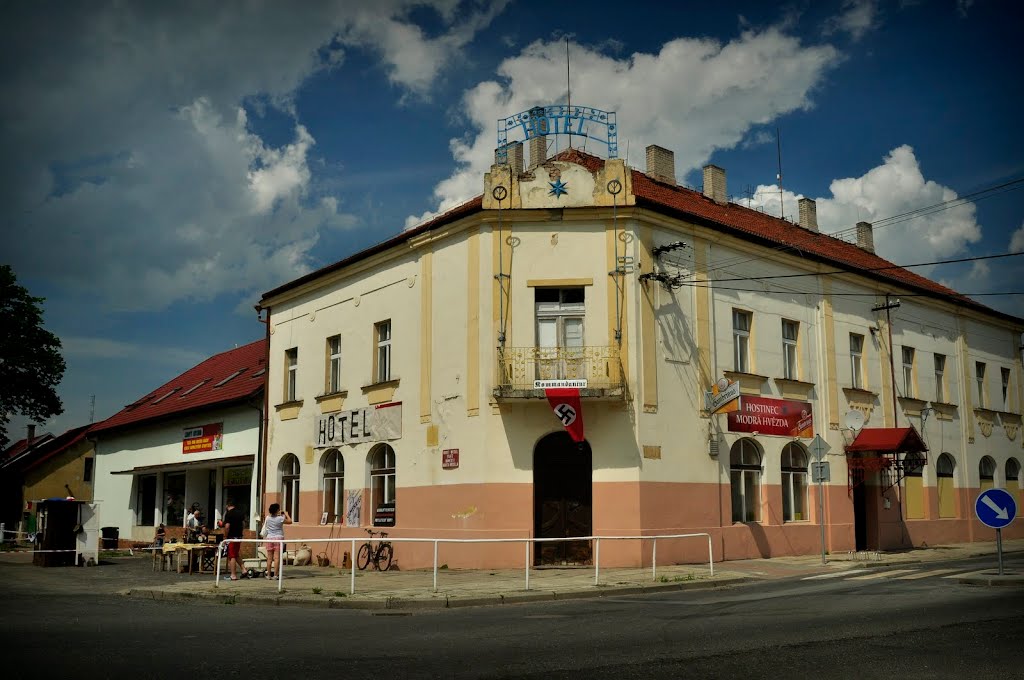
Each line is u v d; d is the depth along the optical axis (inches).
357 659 355.3
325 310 1091.3
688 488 854.5
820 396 1032.8
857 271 1106.7
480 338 847.7
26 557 1163.9
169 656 364.5
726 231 935.7
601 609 523.8
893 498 1119.6
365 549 932.0
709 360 903.1
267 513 1129.4
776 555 930.1
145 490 1476.4
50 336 1739.7
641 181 1054.4
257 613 528.4
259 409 1187.3
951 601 519.5
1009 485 1382.9
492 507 820.0
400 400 941.8
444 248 908.6
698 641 388.5
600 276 844.0
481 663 343.9
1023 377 1462.8
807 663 335.3
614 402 820.0
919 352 1222.3
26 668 339.0
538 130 940.6
